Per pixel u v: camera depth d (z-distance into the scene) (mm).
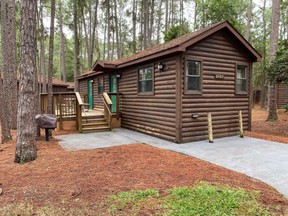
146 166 4527
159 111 7945
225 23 7367
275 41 12367
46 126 7008
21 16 4664
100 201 3025
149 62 8414
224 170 4434
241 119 8141
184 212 2717
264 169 4566
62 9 24109
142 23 24438
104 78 12773
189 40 6625
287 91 19438
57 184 3596
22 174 4074
